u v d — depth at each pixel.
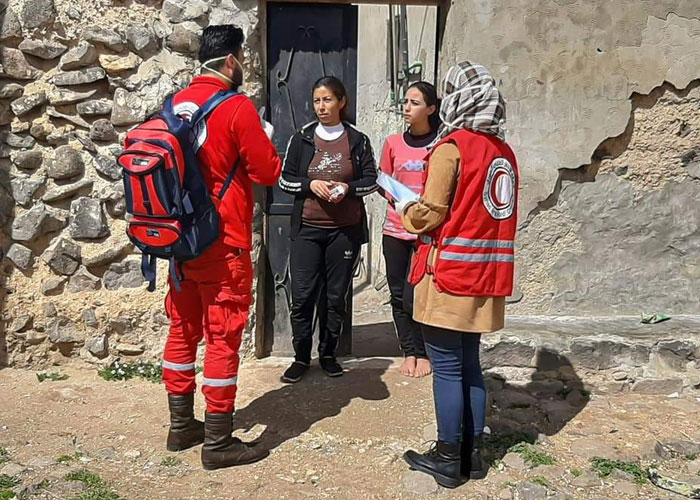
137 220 3.45
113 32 4.73
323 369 4.92
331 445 3.98
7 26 4.67
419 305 3.55
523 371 4.77
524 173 5.06
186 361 3.86
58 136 4.79
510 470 3.79
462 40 4.96
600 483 3.70
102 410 4.35
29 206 4.79
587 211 5.14
